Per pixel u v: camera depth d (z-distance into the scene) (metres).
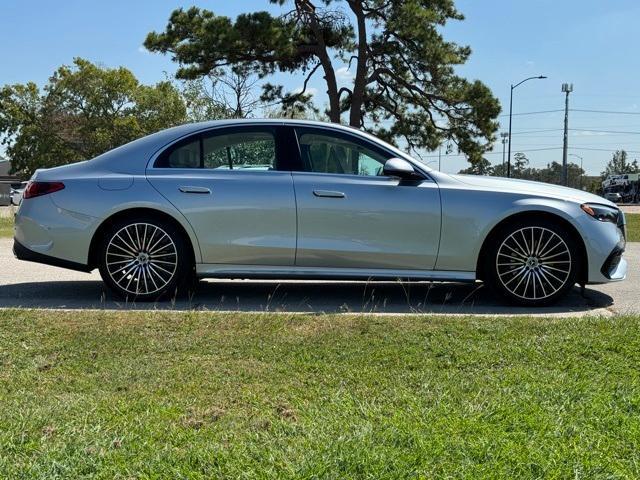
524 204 5.50
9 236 13.16
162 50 23.89
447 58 25.25
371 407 3.00
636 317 4.61
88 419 2.86
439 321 4.53
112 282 5.64
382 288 6.44
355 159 5.67
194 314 4.70
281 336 4.19
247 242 5.55
